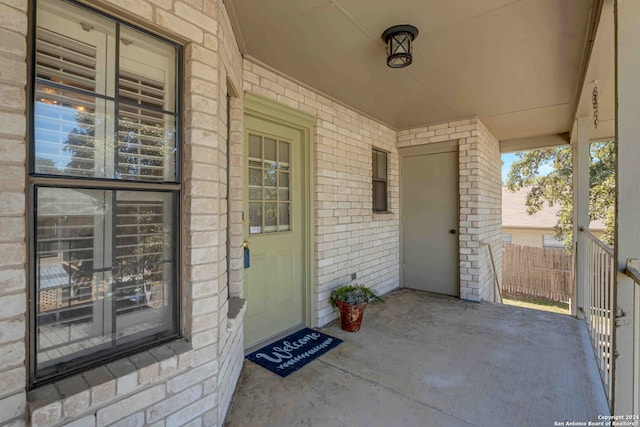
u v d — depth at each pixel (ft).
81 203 4.35
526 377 7.85
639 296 4.58
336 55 8.43
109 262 4.64
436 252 15.61
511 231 37.11
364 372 8.09
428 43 7.79
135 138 4.87
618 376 4.70
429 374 8.00
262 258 9.87
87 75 4.38
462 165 14.46
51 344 4.05
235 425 6.13
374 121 14.53
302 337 10.23
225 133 6.45
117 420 4.26
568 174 28.32
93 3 4.21
